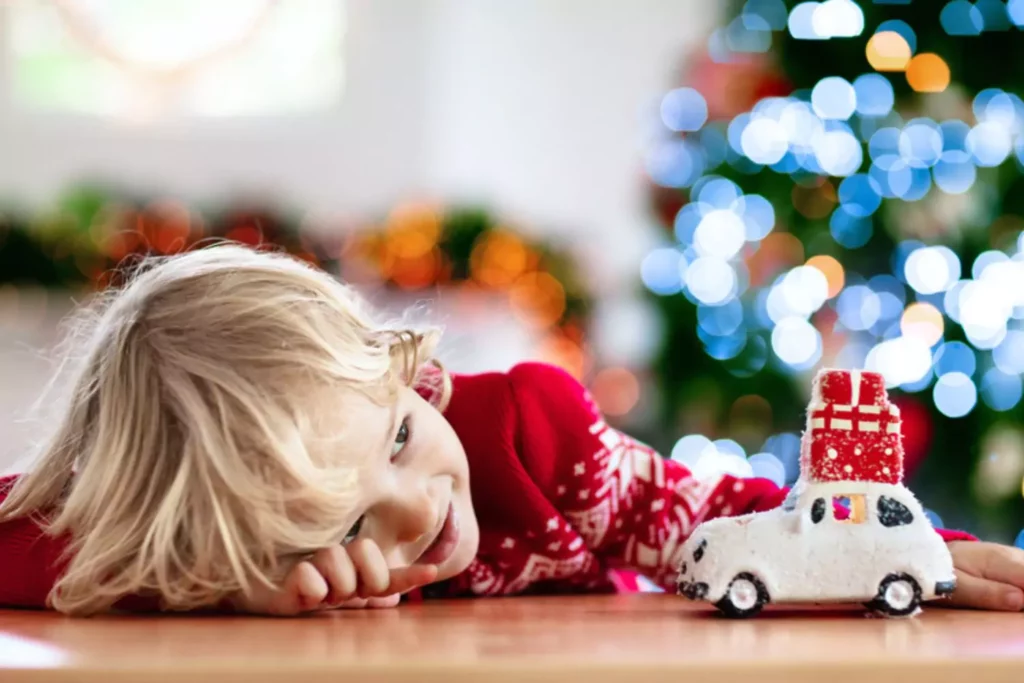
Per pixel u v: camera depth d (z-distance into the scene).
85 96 2.69
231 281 0.79
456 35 2.72
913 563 0.72
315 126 2.71
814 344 2.06
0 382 2.40
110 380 0.77
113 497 0.75
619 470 1.06
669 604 0.88
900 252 2.02
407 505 0.78
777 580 0.72
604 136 2.72
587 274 2.49
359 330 0.82
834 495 0.73
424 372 1.03
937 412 1.98
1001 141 1.95
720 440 2.12
